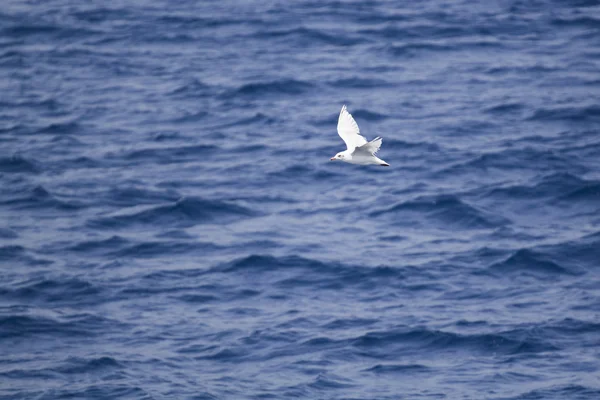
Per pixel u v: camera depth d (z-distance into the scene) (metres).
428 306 97.31
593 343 90.31
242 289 101.69
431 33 181.00
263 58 174.25
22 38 192.00
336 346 90.44
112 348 91.25
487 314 95.31
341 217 117.50
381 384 84.94
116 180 130.25
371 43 178.12
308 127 145.00
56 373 87.12
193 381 85.50
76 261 108.81
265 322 95.12
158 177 131.00
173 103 157.62
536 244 108.38
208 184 127.94
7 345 92.19
